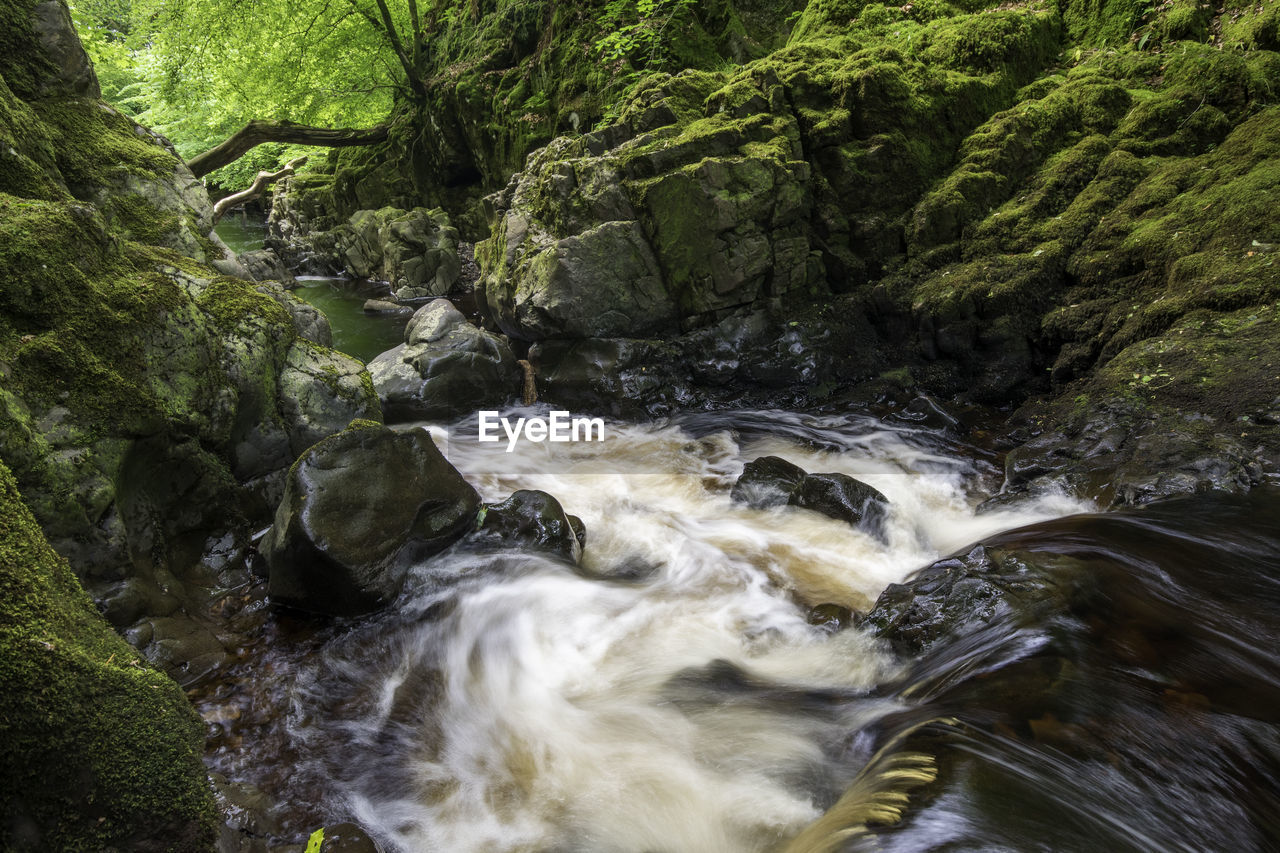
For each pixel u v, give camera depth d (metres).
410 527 4.02
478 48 13.27
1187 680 2.57
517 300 7.04
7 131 4.18
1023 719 2.38
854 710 2.91
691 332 6.95
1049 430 5.24
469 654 3.58
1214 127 6.57
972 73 7.78
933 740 2.29
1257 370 4.62
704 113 7.43
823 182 7.13
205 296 4.49
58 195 4.36
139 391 3.64
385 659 3.56
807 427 6.30
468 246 13.21
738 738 2.87
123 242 4.45
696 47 9.92
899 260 7.11
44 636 1.90
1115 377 5.20
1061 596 3.01
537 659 3.52
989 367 6.35
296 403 4.67
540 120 11.30
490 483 5.67
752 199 6.63
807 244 7.05
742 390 6.91
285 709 3.22
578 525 4.72
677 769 2.77
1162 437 4.47
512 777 2.83
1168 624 2.89
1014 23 7.90
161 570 3.78
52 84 5.05
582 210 7.05
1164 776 2.15
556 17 11.53
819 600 3.94
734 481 5.57
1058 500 4.43
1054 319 6.11
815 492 4.79
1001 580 3.18
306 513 3.72
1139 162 6.62
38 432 3.19
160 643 3.39
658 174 6.75
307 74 13.66
